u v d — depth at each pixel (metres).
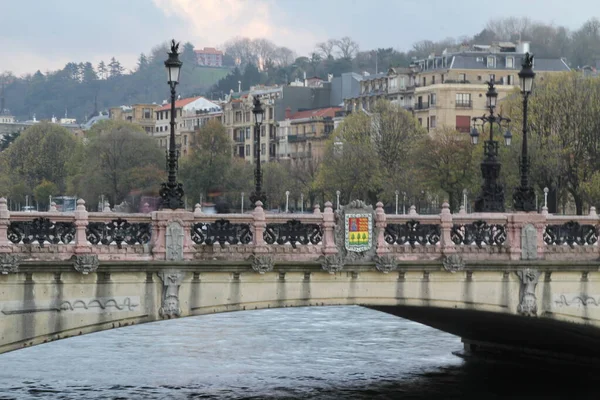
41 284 61.66
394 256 69.56
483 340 100.94
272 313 137.38
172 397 82.44
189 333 117.44
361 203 68.75
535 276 72.88
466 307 71.88
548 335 88.19
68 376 90.69
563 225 74.50
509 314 73.12
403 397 83.88
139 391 84.44
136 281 63.84
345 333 116.69
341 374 92.75
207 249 65.50
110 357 100.62
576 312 74.62
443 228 71.00
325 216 68.00
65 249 62.09
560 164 172.75
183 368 95.19
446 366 97.00
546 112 179.75
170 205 65.44
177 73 65.69
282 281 67.44
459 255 70.81
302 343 109.62
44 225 61.81
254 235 66.62
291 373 93.12
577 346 91.88
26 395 82.31
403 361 99.25
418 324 124.38
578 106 177.50
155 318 64.19
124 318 63.56
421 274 70.56
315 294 68.25
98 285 62.97
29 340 61.53
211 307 65.69
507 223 72.94
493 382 90.00
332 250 68.06
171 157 65.69
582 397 84.25
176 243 64.56
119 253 63.44
